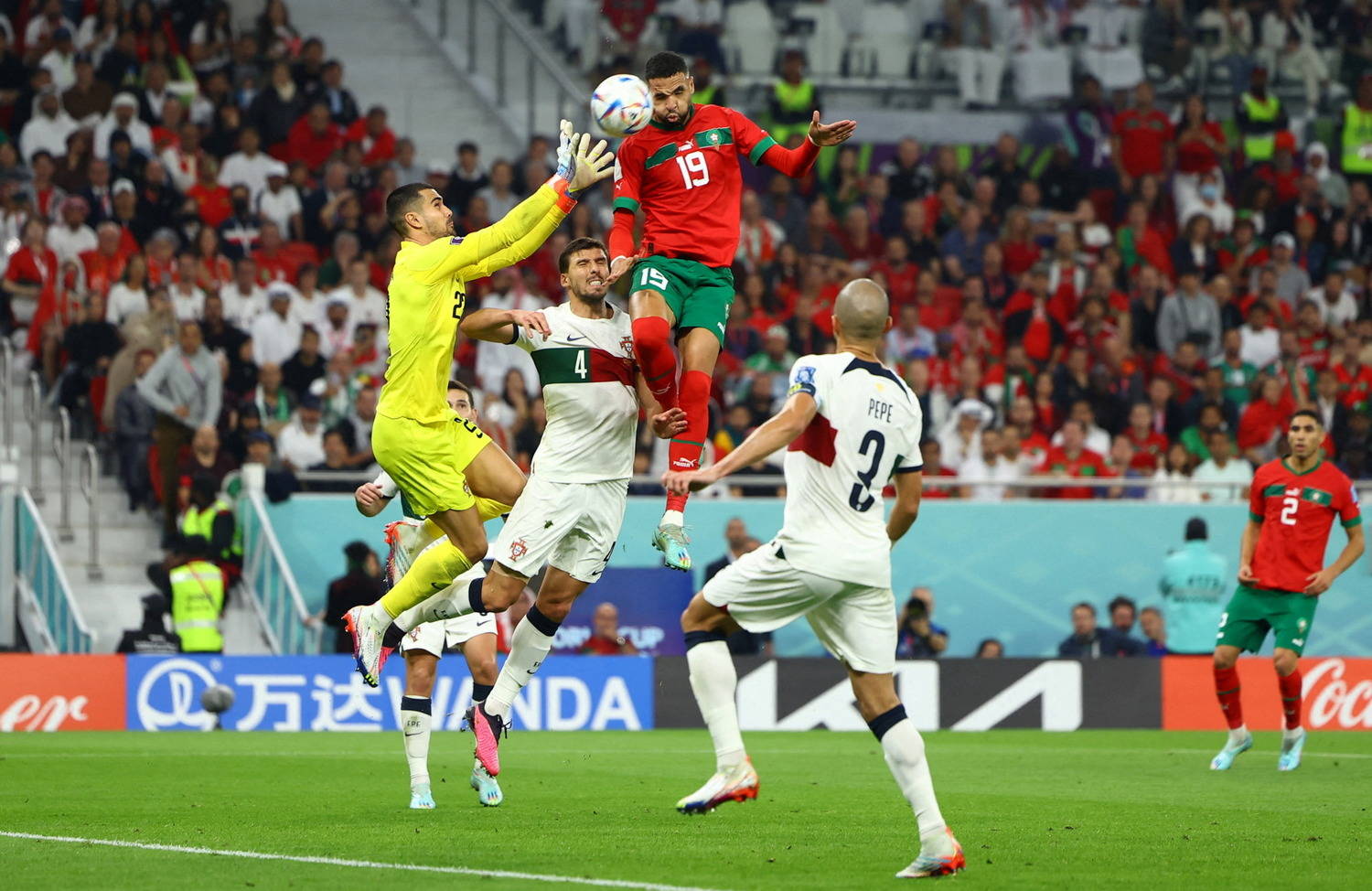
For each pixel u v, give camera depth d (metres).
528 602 26.36
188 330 27.78
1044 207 37.50
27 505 26.89
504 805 14.25
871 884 9.70
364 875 9.86
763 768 18.97
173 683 24.58
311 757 19.81
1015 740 24.34
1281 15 42.72
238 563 26.86
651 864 10.51
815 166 38.75
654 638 27.50
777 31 40.84
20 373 29.97
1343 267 37.88
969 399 31.05
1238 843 11.98
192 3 35.56
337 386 28.92
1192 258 36.59
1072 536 29.50
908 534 29.17
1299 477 19.19
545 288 33.06
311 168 34.09
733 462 9.99
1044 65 41.28
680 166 13.16
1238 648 19.27
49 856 10.77
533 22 41.28
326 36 39.22
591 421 13.39
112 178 31.55
